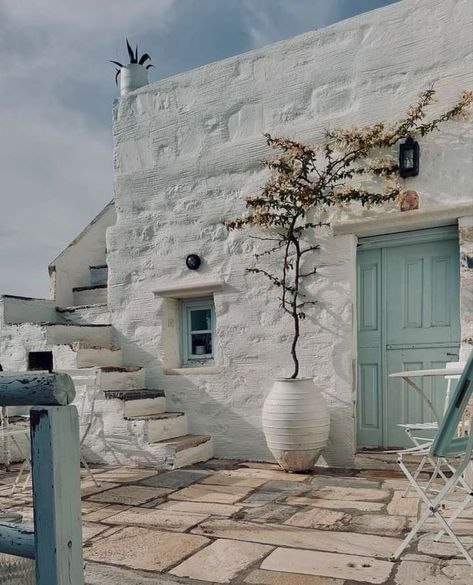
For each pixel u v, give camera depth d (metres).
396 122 4.57
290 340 4.93
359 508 3.24
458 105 4.27
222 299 5.29
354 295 4.74
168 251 5.70
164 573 2.31
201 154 5.57
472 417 2.11
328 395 4.69
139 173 5.94
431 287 4.61
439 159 4.40
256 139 5.27
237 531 2.87
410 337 4.65
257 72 5.30
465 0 4.36
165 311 5.68
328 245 4.81
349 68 4.83
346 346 4.65
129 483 4.14
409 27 4.58
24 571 1.25
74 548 0.99
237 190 5.35
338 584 2.15
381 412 4.72
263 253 5.12
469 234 4.21
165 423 5.06
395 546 2.56
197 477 4.30
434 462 3.33
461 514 3.03
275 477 4.22
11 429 4.71
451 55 4.39
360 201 4.68
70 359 5.41
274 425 4.33
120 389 5.38
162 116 5.85
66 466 0.99
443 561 2.35
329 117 4.90
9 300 6.20
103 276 7.29
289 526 2.93
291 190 4.82
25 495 3.88
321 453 4.57
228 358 5.21
